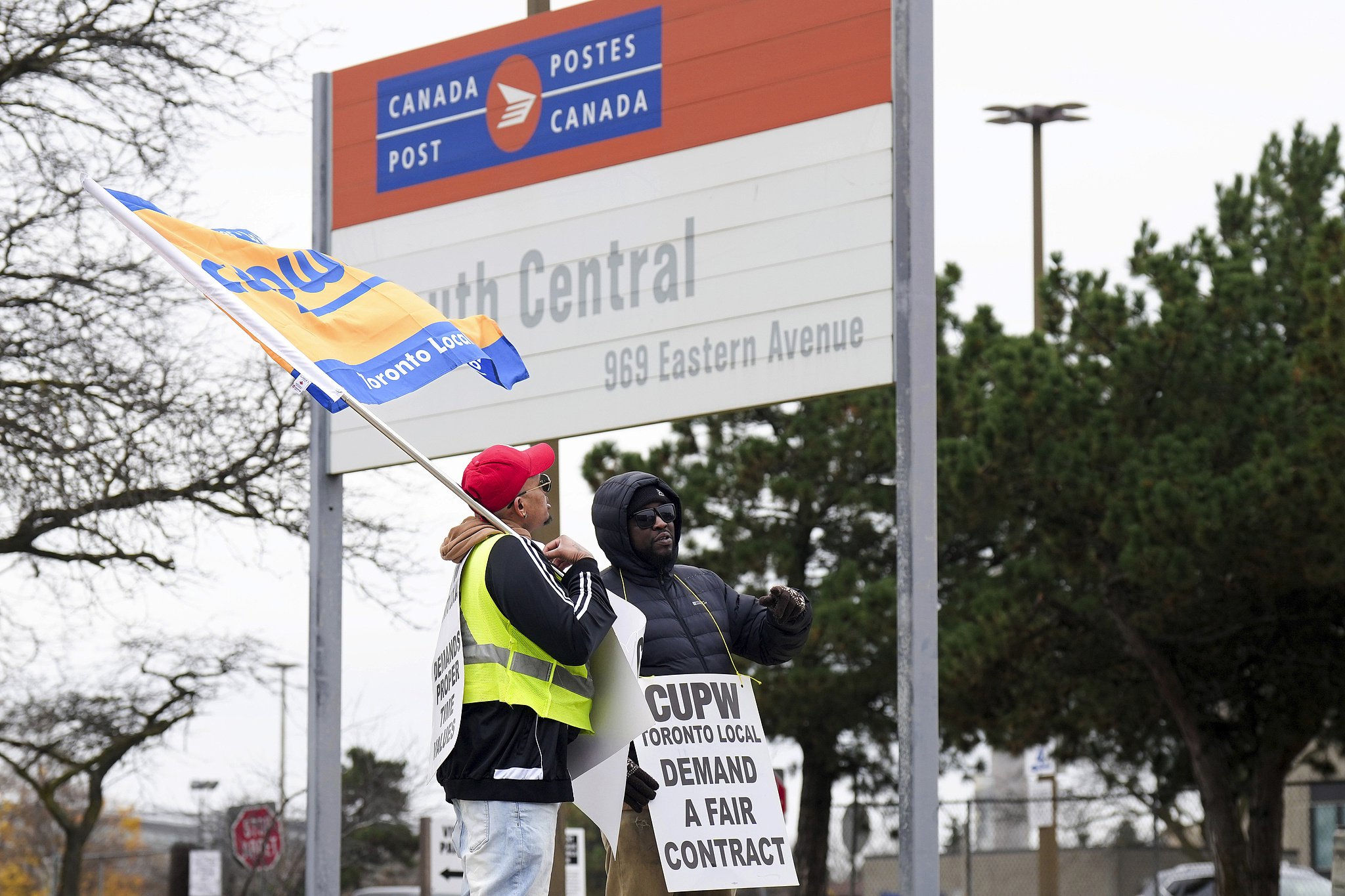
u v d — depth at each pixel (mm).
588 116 12320
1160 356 25688
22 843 56375
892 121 10734
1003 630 27312
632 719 7398
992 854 34000
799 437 37062
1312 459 23906
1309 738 28109
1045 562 27531
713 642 8664
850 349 10758
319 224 13805
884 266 10672
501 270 12734
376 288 9000
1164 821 32375
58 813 26703
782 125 11258
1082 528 26531
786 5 11320
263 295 8609
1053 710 29094
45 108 23391
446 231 13078
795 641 8750
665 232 11805
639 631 7738
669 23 11930
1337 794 45594
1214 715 29172
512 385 9547
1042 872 29438
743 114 11469
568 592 7000
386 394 8523
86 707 27250
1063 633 28891
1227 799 28109
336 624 13664
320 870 13312
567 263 12344
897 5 10758
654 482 8680
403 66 13461
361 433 13492
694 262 11617
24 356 22734
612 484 8672
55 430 22078
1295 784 31375
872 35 10883
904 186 10617
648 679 8414
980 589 30047
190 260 8312
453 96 13148
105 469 22547
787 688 33719
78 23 23516
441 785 7320
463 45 13102
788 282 11109
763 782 8555
